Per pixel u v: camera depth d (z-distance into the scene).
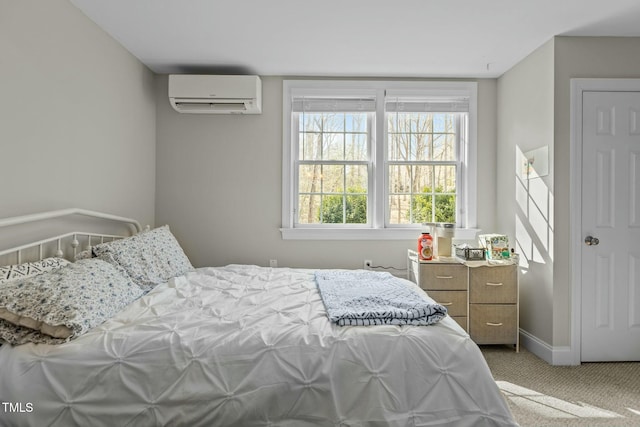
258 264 3.39
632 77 2.62
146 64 3.13
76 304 1.51
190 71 3.26
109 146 2.62
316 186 3.47
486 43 2.71
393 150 3.46
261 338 1.48
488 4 2.17
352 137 3.46
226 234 3.39
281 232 3.39
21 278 1.60
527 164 2.93
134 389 1.35
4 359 1.36
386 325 1.60
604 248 2.62
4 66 1.73
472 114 3.40
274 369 1.40
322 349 1.45
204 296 2.02
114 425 1.33
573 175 2.60
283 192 3.38
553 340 2.62
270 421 1.36
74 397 1.33
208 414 1.34
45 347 1.40
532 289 2.87
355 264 3.41
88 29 2.35
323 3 2.16
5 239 1.76
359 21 2.38
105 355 1.39
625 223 2.62
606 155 2.62
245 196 3.38
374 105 3.38
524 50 2.83
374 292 2.00
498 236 2.96
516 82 3.09
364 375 1.42
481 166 3.43
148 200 3.23
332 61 3.04
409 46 2.75
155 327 1.55
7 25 1.74
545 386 2.29
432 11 2.25
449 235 3.03
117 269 2.03
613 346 2.63
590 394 2.20
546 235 2.69
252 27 2.46
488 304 2.88
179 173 3.36
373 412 1.37
